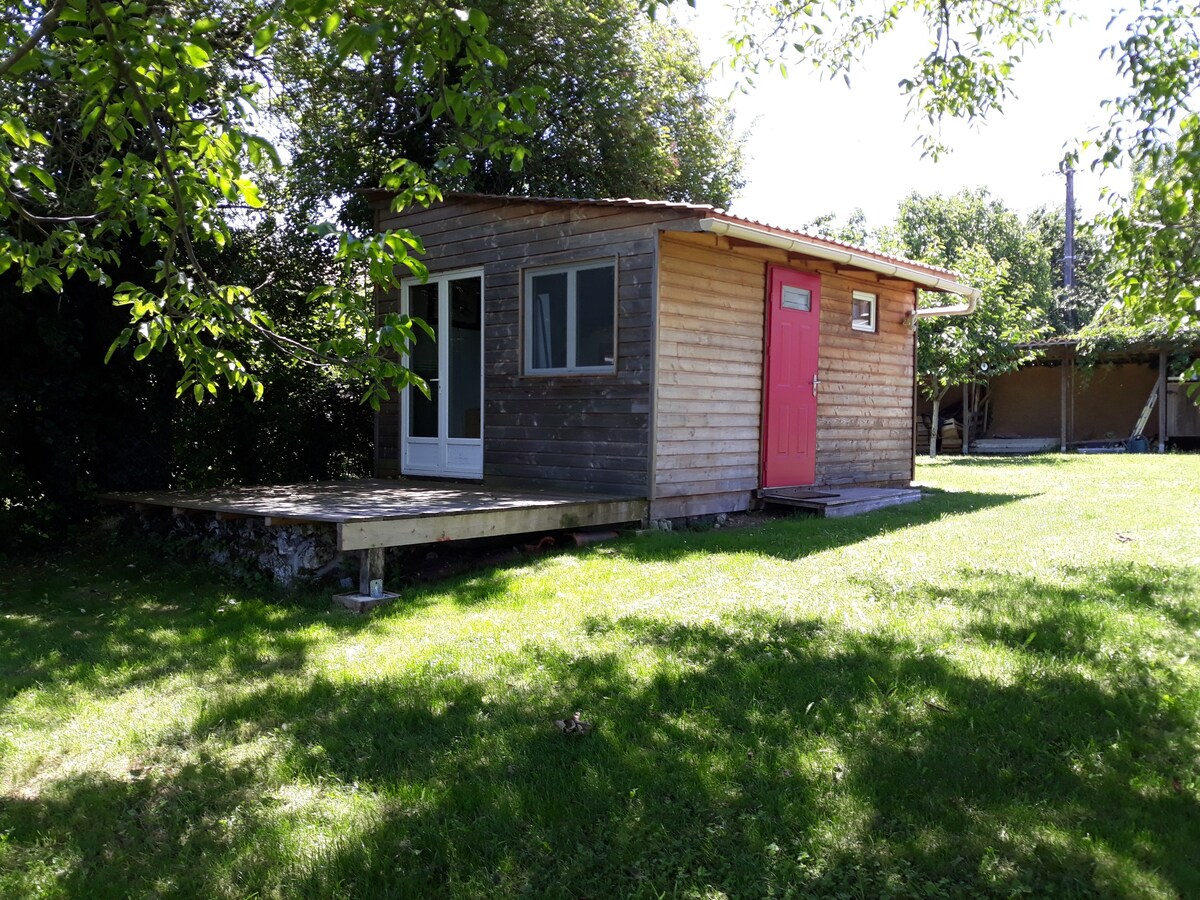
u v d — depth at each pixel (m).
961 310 11.66
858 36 7.61
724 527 8.52
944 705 3.55
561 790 3.04
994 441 22.16
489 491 8.81
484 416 9.70
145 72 3.62
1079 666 3.90
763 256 9.23
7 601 6.57
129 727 3.87
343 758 3.40
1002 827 2.68
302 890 2.58
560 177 15.20
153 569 7.62
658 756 3.24
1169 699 3.49
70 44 4.39
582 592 5.75
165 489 10.09
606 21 14.29
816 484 10.27
